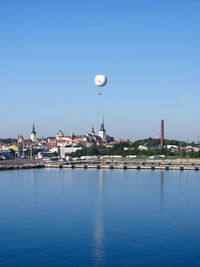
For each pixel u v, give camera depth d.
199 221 80.25
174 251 59.00
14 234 69.25
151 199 111.31
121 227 74.81
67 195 120.19
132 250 59.62
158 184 152.00
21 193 125.06
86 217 84.56
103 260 54.84
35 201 107.75
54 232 70.75
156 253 57.97
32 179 175.12
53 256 56.72
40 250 59.56
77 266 52.59
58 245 62.31
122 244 62.91
